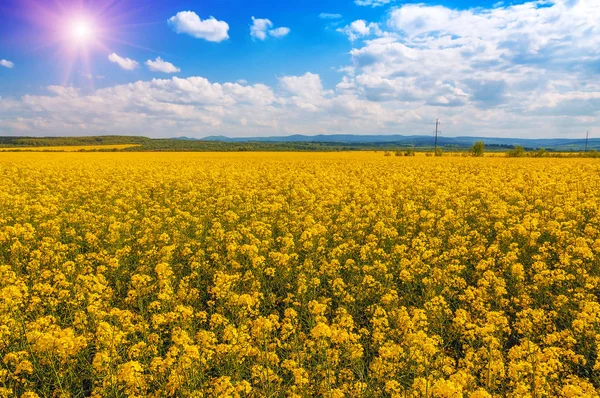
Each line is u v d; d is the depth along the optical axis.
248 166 41.94
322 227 12.89
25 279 9.23
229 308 7.78
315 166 41.56
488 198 18.50
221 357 6.15
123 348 6.44
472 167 37.59
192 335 6.84
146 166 40.19
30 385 5.58
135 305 8.20
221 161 51.66
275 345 6.56
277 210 16.94
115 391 5.23
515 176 28.25
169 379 5.39
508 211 16.17
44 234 13.14
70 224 14.73
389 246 12.51
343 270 10.46
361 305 8.59
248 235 12.35
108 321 7.18
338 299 8.70
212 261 11.08
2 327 6.14
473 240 12.85
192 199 19.12
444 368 5.80
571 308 7.87
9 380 5.65
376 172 33.69
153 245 11.73
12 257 10.51
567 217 15.09
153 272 10.12
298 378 5.46
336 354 6.14
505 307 8.14
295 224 14.33
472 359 6.11
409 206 16.22
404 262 9.76
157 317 6.91
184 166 41.00
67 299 8.20
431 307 7.41
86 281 8.16
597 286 8.70
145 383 5.40
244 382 5.28
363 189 22.05
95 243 12.02
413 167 38.59
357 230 13.94
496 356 6.07
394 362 5.99
